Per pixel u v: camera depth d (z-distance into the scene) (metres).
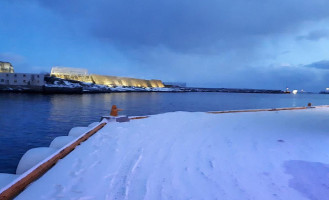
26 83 66.81
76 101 49.84
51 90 68.44
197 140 5.90
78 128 7.75
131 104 48.84
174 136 6.39
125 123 8.73
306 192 2.93
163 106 46.09
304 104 58.72
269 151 4.84
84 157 4.39
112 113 9.55
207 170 3.75
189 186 3.12
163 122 9.07
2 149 13.15
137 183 3.22
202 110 39.94
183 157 4.45
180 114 11.73
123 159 4.30
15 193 2.78
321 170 3.71
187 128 7.73
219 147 5.21
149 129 7.48
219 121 9.48
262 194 2.88
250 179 3.37
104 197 2.79
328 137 6.25
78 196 2.81
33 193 2.87
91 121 24.33
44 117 26.59
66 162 4.09
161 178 3.41
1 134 17.42
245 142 5.67
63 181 3.25
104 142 5.63
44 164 3.75
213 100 74.06
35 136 16.88
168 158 4.39
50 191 2.93
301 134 6.69
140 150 4.93
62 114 29.33
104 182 3.24
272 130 7.36
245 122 9.19
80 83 93.12
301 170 3.71
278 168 3.82
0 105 37.50
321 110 15.48
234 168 3.83
